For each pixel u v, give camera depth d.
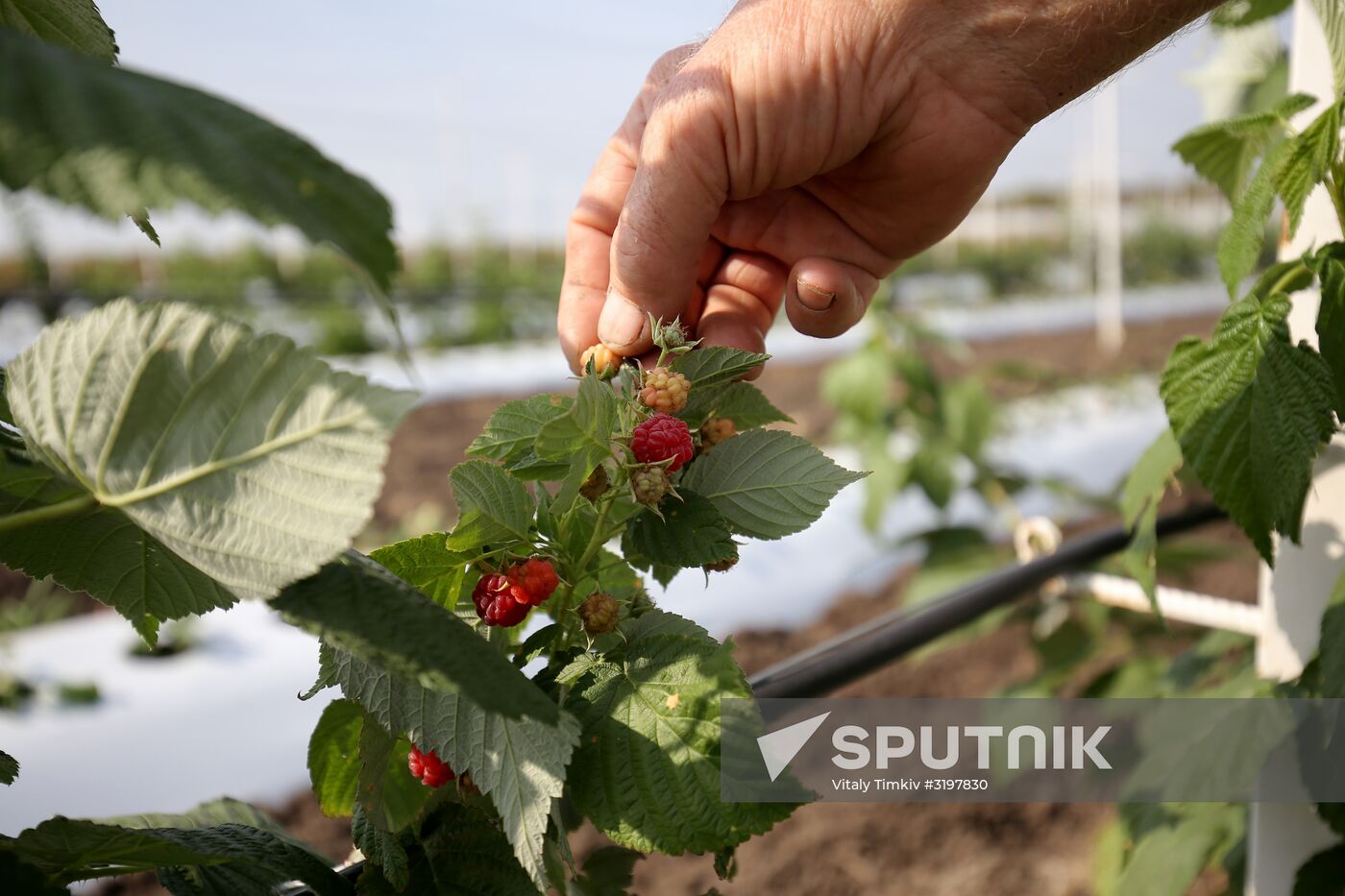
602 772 0.28
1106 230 5.10
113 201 0.17
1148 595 0.53
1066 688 1.17
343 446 0.20
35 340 0.22
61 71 0.18
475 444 0.33
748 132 0.41
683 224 0.41
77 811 1.04
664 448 0.31
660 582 0.37
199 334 0.20
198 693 1.33
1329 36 0.41
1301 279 0.45
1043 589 0.76
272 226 0.17
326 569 0.23
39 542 0.26
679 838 0.27
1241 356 0.41
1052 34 0.43
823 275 0.47
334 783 0.36
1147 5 0.42
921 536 1.33
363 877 0.32
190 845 0.29
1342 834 0.47
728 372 0.34
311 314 4.43
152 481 0.21
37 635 1.53
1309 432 0.39
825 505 0.32
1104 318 5.07
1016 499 2.05
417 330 4.80
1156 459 0.55
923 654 1.09
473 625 0.33
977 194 0.47
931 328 1.49
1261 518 0.41
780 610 1.72
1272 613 0.56
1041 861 1.09
